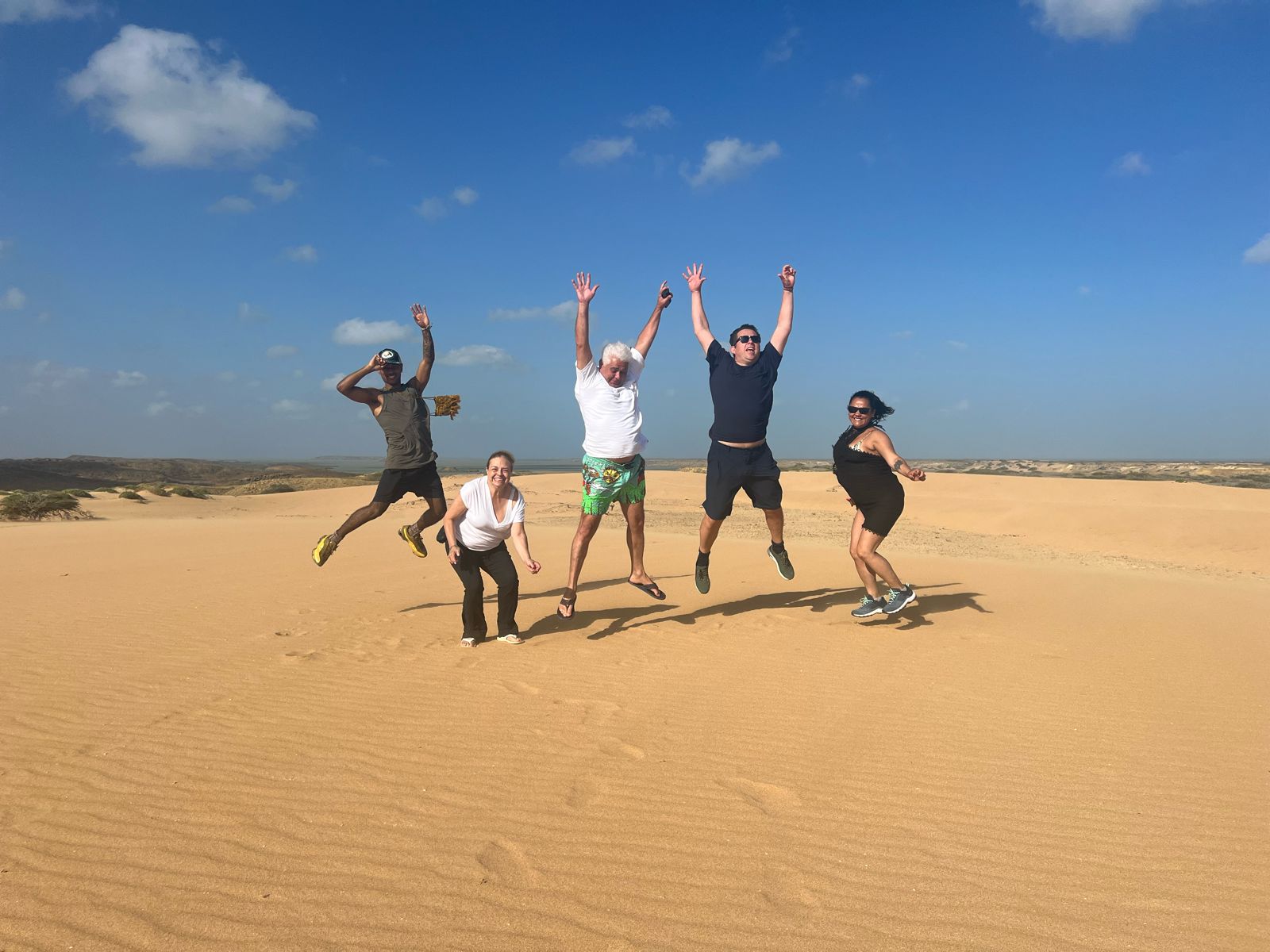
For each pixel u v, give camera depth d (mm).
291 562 11562
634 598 8773
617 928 2586
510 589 6500
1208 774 3967
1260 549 22969
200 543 14430
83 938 2449
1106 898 2828
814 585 9672
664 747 4234
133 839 3104
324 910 2639
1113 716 4832
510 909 2678
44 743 4121
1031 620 7711
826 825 3365
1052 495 36969
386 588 9414
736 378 7137
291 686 5207
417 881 2832
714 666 5875
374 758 4008
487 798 3555
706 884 2873
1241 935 2602
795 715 4789
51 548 13266
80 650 6109
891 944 2527
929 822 3410
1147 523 26953
